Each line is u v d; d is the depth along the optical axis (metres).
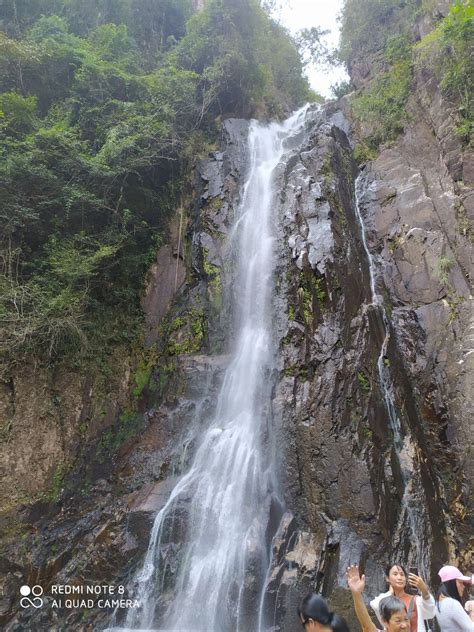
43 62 14.38
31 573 8.98
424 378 10.91
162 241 14.64
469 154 12.95
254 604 7.41
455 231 12.22
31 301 11.08
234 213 13.95
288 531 8.28
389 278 12.58
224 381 10.87
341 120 17.42
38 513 10.12
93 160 12.62
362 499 8.21
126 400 12.23
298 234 11.71
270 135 17.00
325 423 9.05
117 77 14.82
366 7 20.20
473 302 11.08
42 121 13.59
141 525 8.97
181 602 7.92
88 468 10.90
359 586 4.16
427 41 15.45
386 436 9.27
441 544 8.66
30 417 10.86
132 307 13.53
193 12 21.84
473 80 13.58
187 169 15.73
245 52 18.31
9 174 11.28
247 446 9.50
